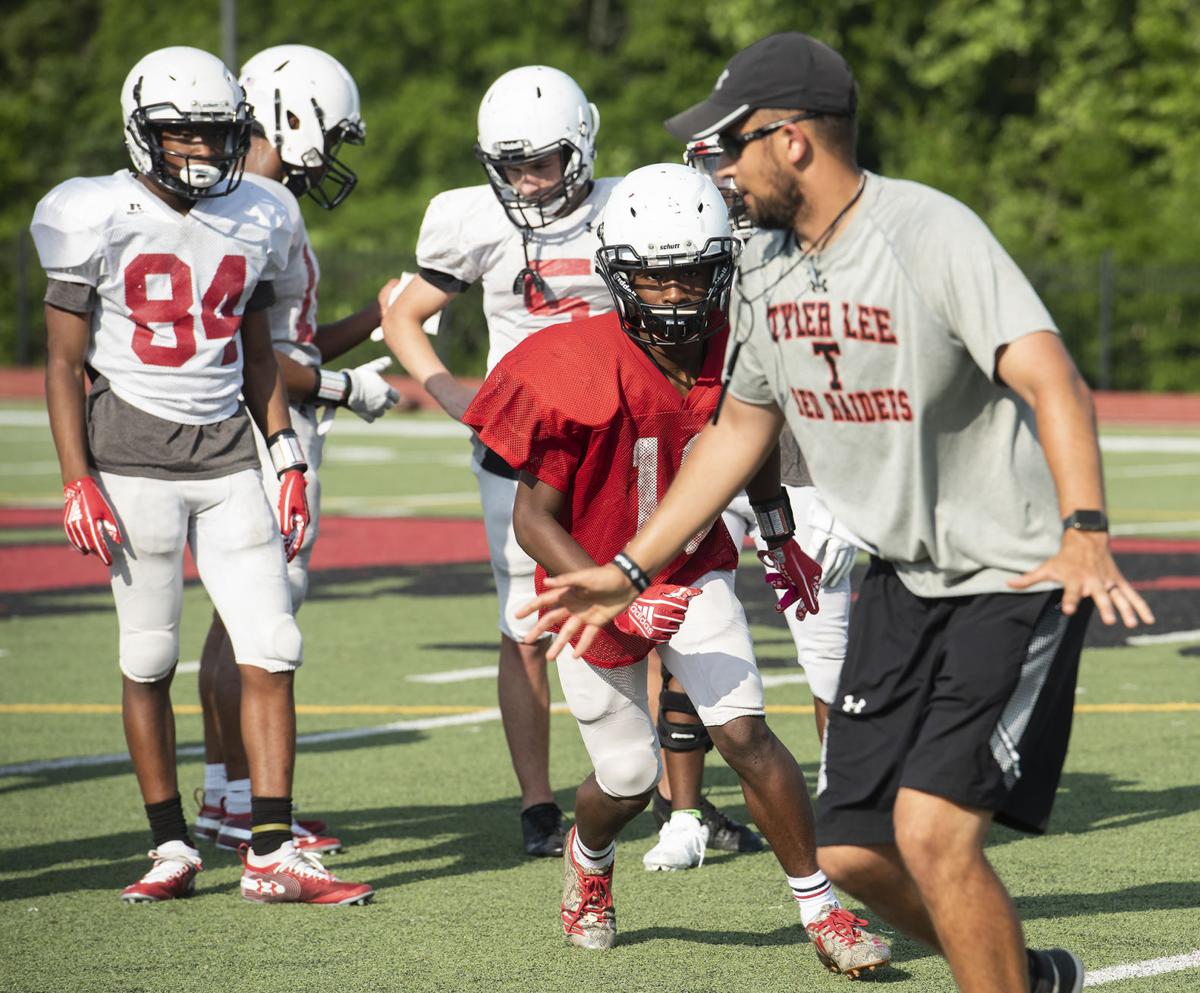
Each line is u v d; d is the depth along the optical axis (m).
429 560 42.56
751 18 120.75
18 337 119.94
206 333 17.27
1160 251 106.81
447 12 128.62
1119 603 10.25
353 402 20.36
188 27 134.75
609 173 120.94
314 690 27.89
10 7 158.62
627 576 12.38
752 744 14.62
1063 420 10.48
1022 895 16.80
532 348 14.82
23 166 137.38
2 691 28.02
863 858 11.95
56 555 43.75
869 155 121.75
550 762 23.53
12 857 18.94
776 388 11.90
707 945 15.66
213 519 17.33
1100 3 115.50
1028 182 120.56
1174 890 16.84
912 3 121.25
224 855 19.31
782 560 15.47
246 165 20.34
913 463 11.35
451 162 128.25
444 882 17.97
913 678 11.82
